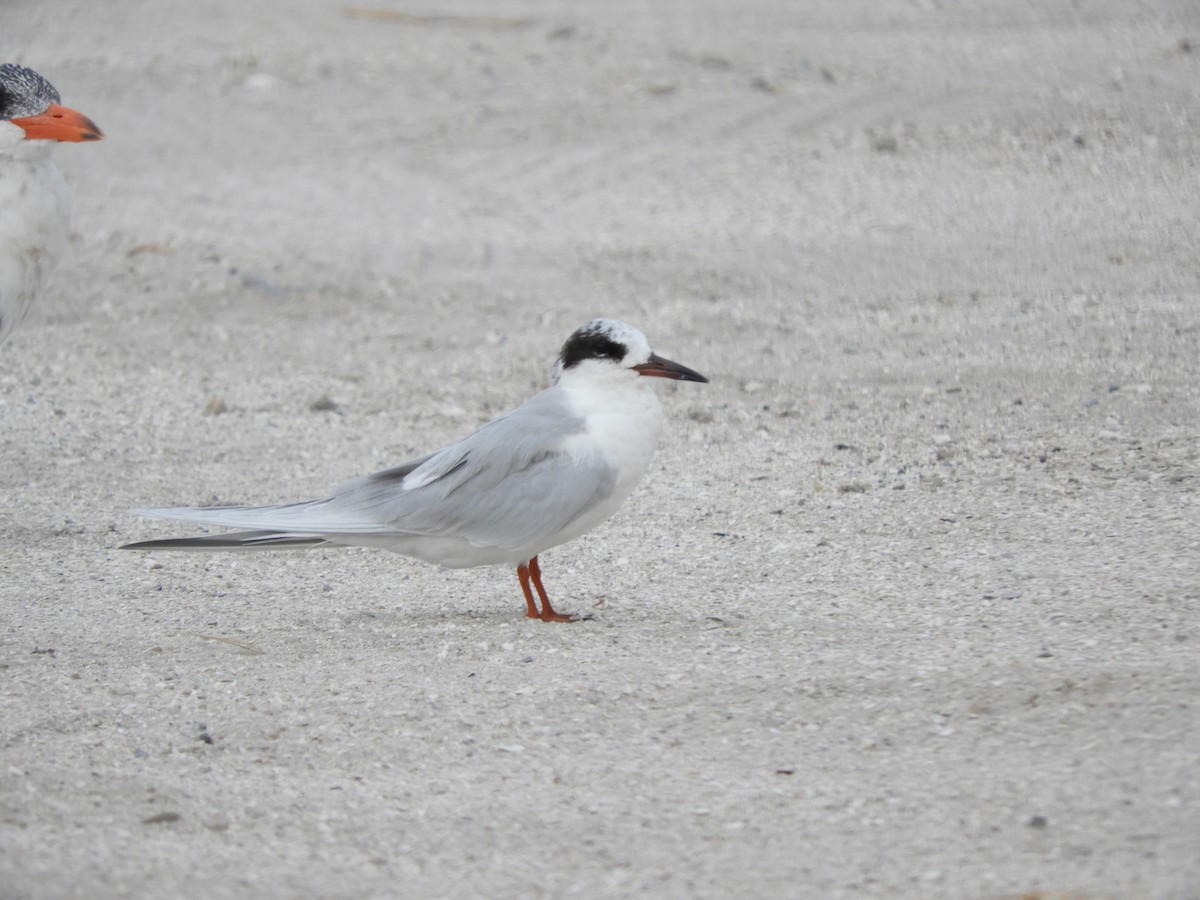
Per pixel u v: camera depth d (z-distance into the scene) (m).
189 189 23.36
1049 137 23.83
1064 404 14.27
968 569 10.38
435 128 26.14
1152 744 7.46
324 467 13.44
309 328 17.94
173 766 7.89
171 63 30.03
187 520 9.62
